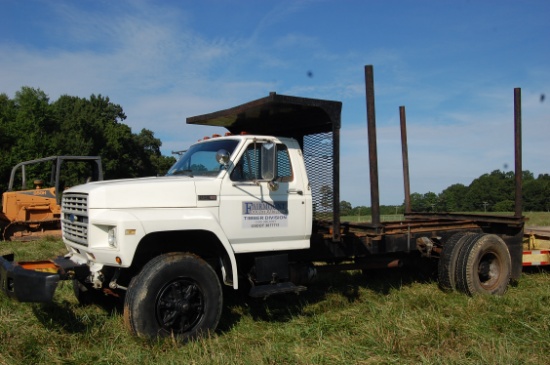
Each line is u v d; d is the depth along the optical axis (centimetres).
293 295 663
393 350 436
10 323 476
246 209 539
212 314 489
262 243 552
